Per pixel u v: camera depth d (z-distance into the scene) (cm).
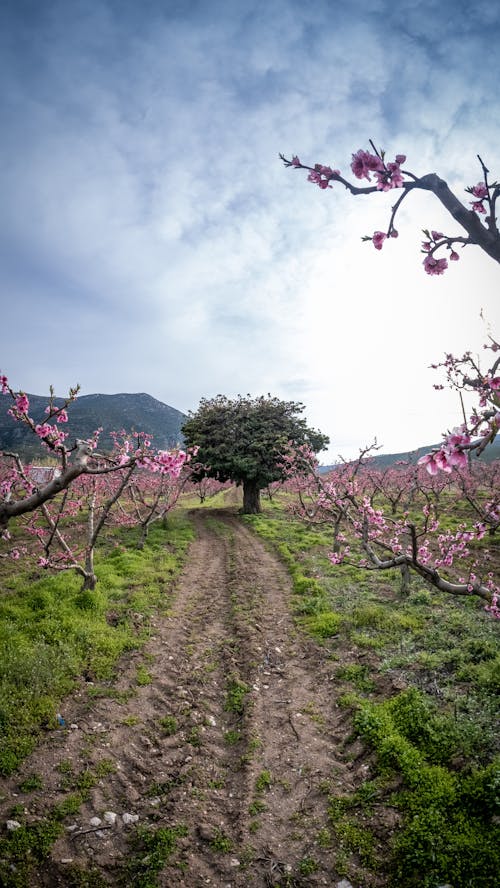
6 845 539
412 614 1202
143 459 559
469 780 588
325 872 524
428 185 335
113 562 1786
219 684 960
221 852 556
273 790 655
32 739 725
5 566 1642
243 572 1767
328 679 951
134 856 552
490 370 403
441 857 498
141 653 1061
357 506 938
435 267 409
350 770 685
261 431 3366
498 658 899
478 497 2820
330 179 371
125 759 718
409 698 786
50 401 584
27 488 995
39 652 936
